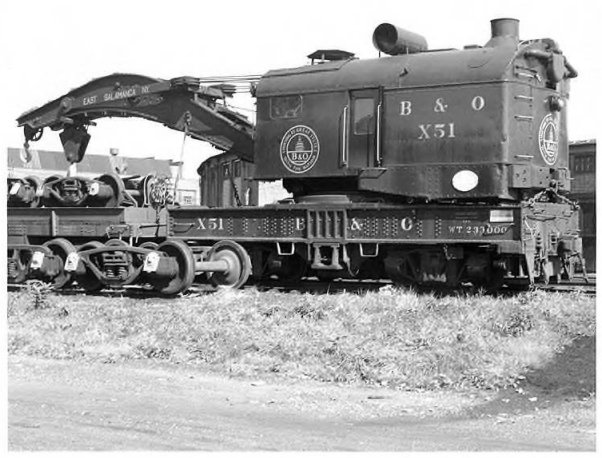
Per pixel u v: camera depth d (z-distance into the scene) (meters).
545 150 17.22
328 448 9.10
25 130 23.48
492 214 16.36
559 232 17.25
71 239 21.72
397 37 17.78
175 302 17.42
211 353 13.78
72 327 15.88
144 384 12.32
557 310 14.21
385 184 17.56
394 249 17.64
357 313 14.72
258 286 19.67
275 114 18.98
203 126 20.80
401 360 12.54
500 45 17.00
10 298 18.47
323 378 12.48
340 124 18.19
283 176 18.88
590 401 11.00
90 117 22.72
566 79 18.03
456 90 16.86
